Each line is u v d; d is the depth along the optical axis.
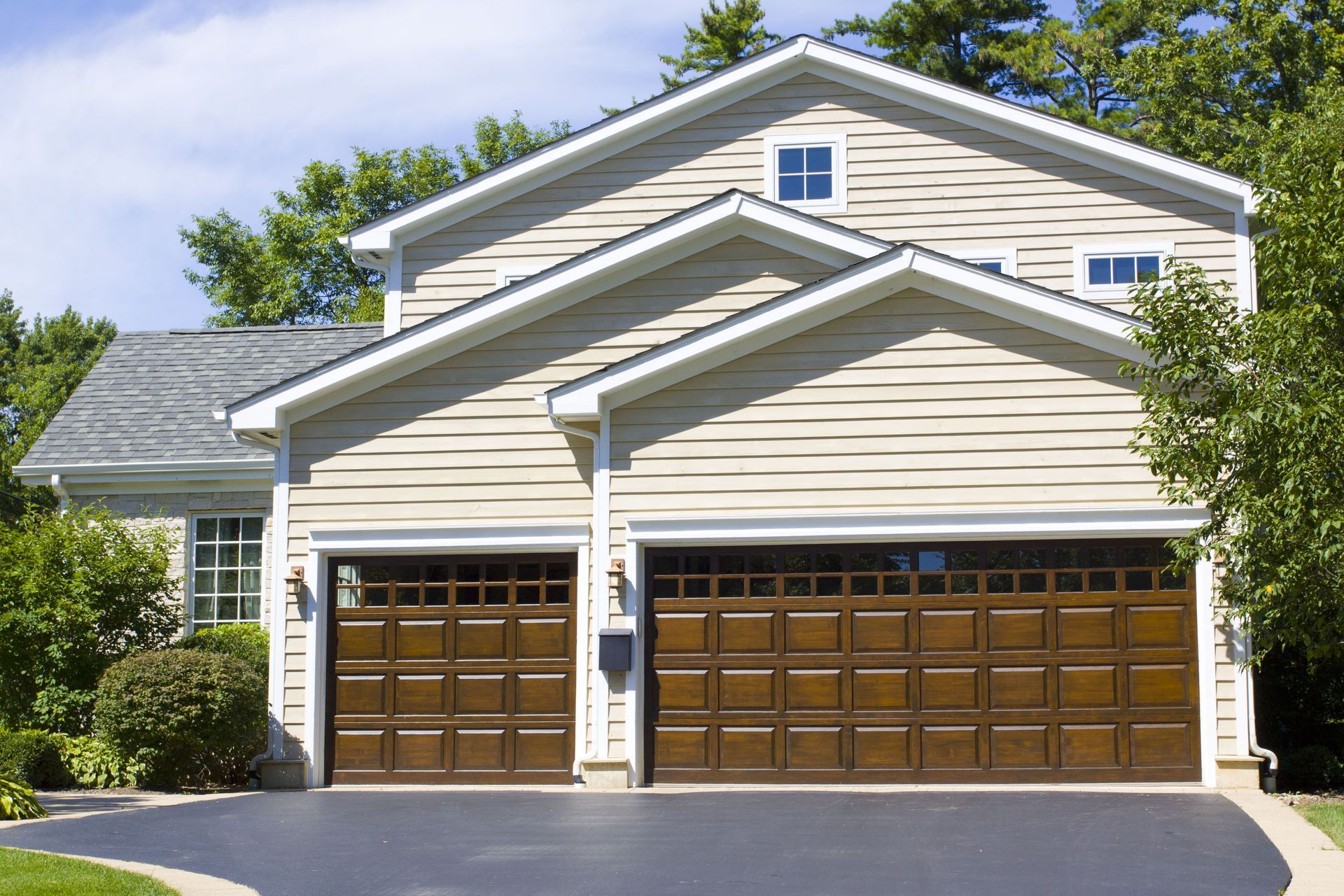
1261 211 11.66
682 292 14.29
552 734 13.20
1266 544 10.46
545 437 13.69
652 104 15.98
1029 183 15.52
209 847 9.37
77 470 17.31
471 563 13.56
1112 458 12.34
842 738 12.52
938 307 12.66
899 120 15.83
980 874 8.13
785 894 7.65
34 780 13.37
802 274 14.34
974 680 12.45
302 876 8.35
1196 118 28.39
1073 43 36.50
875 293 12.70
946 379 12.58
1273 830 9.61
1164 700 12.27
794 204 15.84
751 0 40.56
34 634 14.34
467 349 13.91
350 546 13.55
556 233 16.16
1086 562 12.46
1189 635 12.30
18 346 58.22
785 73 16.06
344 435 13.74
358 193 39.97
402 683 13.47
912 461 12.52
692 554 12.87
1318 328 10.81
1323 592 10.58
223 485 17.31
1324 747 13.05
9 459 44.34
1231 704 12.09
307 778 13.24
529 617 13.39
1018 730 12.38
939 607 12.56
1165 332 11.06
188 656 13.34
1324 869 8.26
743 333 12.59
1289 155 11.73
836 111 15.94
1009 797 11.34
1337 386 10.48
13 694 14.52
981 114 15.63
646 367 12.66
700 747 12.65
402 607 13.58
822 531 12.54
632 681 12.62
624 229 16.06
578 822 10.28
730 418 12.75
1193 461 10.86
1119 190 15.39
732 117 16.08
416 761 13.33
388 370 13.83
